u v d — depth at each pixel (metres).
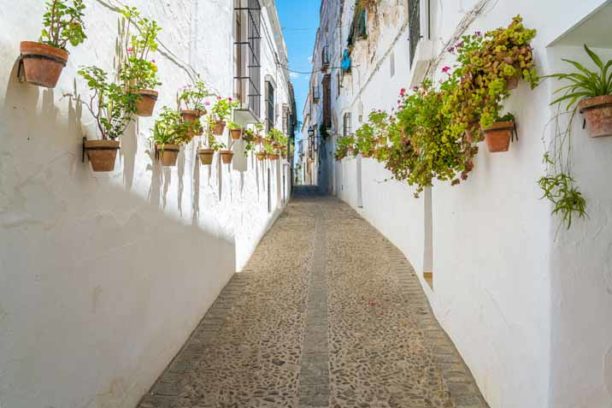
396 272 6.30
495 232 2.89
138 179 3.19
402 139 4.27
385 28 7.89
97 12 2.59
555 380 2.16
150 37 3.11
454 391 3.26
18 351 1.90
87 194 2.48
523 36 2.29
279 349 4.07
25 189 1.94
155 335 3.50
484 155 3.09
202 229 4.86
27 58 1.85
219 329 4.55
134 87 2.78
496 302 2.89
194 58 4.58
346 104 14.22
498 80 2.24
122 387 2.92
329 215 12.51
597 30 1.96
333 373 3.61
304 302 5.29
